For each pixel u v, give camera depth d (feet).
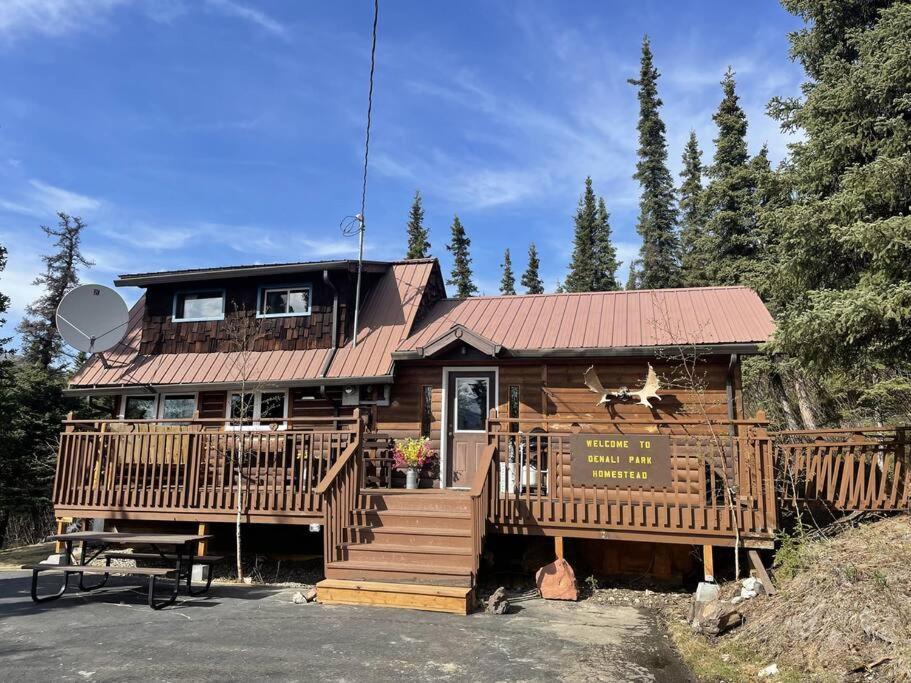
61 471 36.24
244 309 45.83
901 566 19.58
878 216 30.12
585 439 28.96
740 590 24.16
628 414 36.45
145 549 37.91
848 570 20.10
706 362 35.55
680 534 27.35
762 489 26.68
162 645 20.02
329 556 27.35
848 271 33.19
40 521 81.10
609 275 133.08
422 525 28.94
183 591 28.91
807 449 27.50
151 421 35.42
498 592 25.12
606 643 20.79
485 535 30.01
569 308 43.39
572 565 31.22
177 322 46.80
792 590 21.57
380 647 19.80
